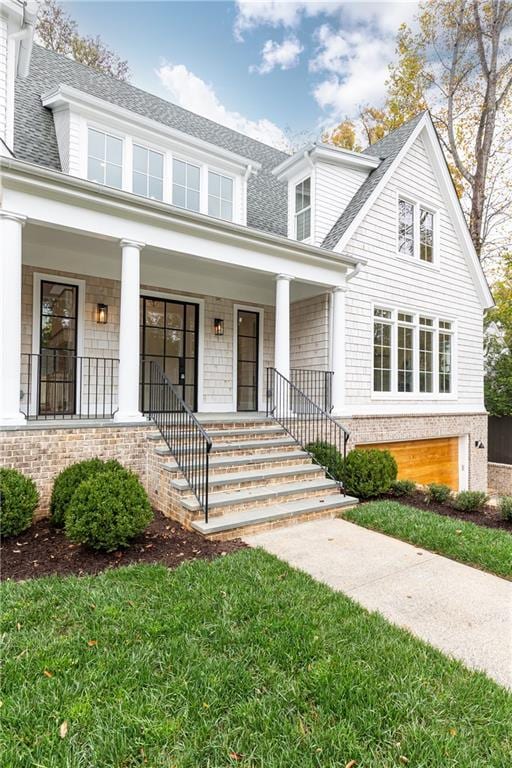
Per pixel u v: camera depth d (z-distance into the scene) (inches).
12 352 195.6
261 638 105.7
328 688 88.7
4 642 101.7
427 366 414.3
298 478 245.0
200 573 143.1
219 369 359.6
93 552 163.0
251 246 275.7
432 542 179.0
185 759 71.7
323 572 152.9
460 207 434.6
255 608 120.3
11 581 134.0
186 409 218.7
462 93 581.3
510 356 546.0
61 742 74.8
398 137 402.3
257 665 96.2
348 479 258.5
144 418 235.3
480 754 74.7
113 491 166.4
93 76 363.6
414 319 399.2
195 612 116.9
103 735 76.1
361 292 354.6
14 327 195.8
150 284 323.9
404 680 92.7
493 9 540.1
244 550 169.9
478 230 587.8
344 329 331.0
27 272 271.7
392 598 134.1
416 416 385.4
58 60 356.8
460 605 130.3
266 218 381.1
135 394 231.5
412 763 72.1
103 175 276.8
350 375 345.4
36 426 200.1
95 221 219.5
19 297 198.5
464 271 450.3
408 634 111.7
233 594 127.9
